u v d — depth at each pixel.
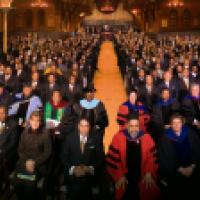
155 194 5.69
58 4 41.66
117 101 15.70
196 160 5.76
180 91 10.52
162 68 15.23
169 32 40.44
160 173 5.74
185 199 5.72
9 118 6.98
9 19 39.69
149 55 19.64
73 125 7.52
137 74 13.25
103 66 27.47
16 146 6.77
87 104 8.13
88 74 16.25
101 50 37.66
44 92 10.12
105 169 6.64
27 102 8.54
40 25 41.91
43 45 25.72
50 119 7.91
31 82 11.15
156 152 5.82
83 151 5.98
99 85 19.73
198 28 40.75
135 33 41.97
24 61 16.92
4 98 9.22
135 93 8.03
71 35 42.41
